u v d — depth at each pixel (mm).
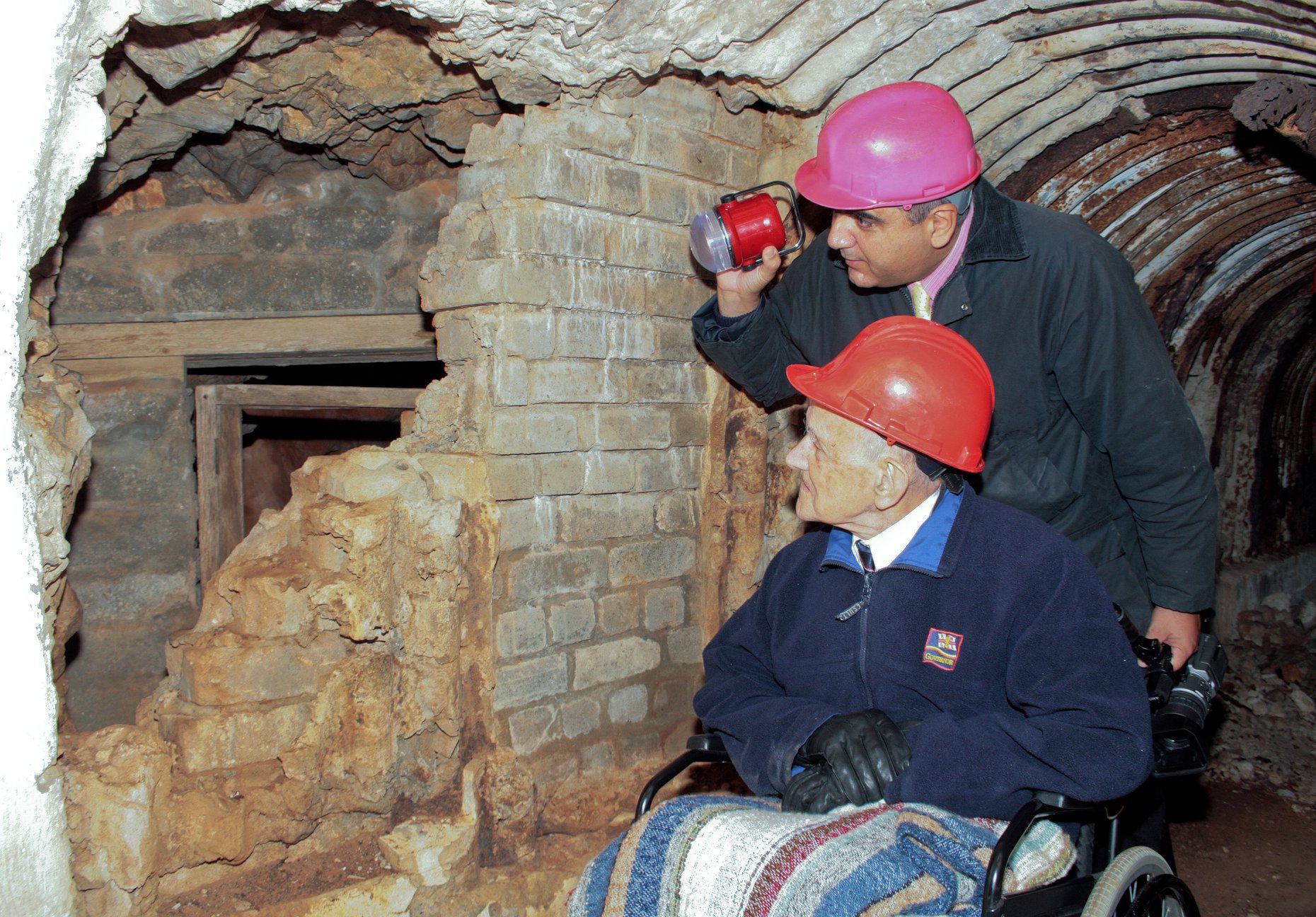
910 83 2166
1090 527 2348
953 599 1722
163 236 3930
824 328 2586
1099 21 3205
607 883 1631
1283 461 8391
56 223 2084
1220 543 7566
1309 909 3873
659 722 3412
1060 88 3686
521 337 2920
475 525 2889
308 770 2658
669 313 3359
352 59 3217
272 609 2650
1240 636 7320
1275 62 3229
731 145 3469
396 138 3863
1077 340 2148
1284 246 5449
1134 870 1637
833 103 3414
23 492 1955
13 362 1925
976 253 2166
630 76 3002
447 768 2883
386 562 2719
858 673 1821
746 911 1430
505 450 2914
